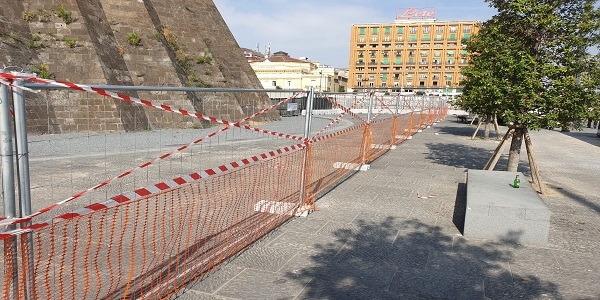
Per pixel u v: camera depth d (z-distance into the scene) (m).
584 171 11.09
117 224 5.45
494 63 7.93
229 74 28.70
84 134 16.02
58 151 11.46
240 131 18.00
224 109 24.72
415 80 97.25
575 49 7.57
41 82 2.44
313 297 3.76
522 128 8.23
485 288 4.05
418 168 10.59
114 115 18.08
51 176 8.49
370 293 3.88
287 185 7.59
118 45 21.58
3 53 16.67
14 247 2.46
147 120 20.09
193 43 26.34
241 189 7.20
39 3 18.91
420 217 6.31
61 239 4.86
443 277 4.27
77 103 17.38
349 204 6.90
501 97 7.69
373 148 13.18
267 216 5.95
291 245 5.00
